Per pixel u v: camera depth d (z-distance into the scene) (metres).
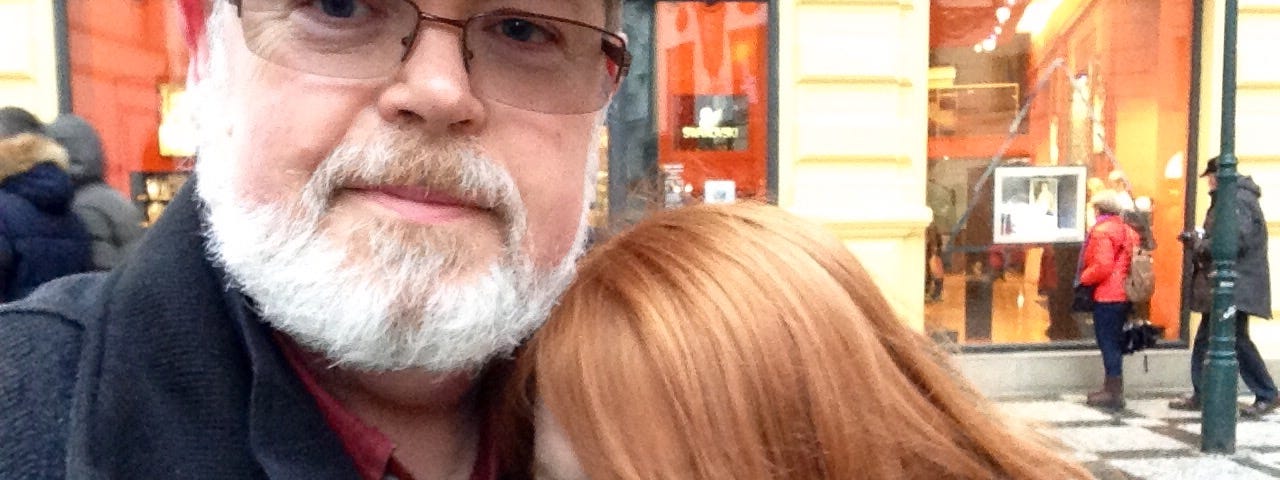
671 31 5.52
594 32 1.03
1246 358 5.30
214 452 0.88
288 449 0.90
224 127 0.96
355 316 0.85
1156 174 6.12
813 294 0.93
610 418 0.88
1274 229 5.95
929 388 1.01
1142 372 5.98
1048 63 6.04
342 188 0.89
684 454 0.86
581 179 1.05
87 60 5.12
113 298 0.93
